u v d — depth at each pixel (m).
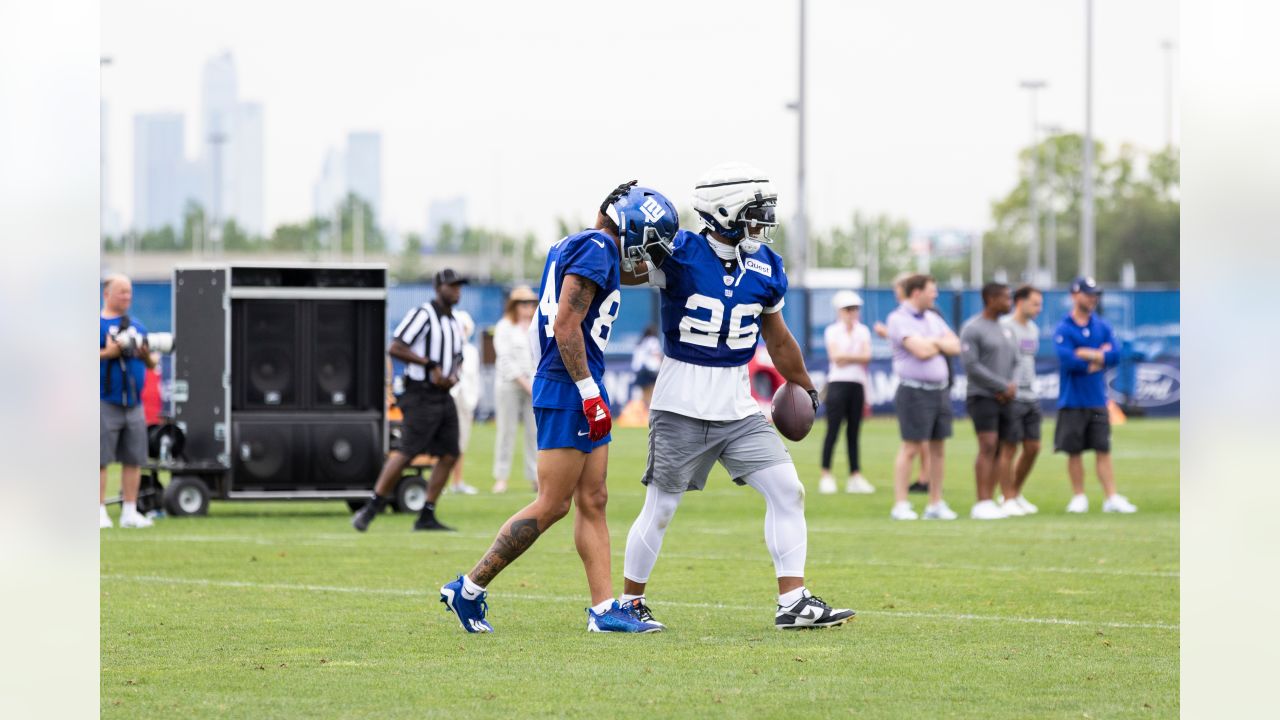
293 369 49.12
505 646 22.84
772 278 24.52
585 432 23.75
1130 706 18.36
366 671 20.66
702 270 24.03
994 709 18.16
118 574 32.81
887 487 61.94
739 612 26.94
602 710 18.00
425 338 43.22
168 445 49.09
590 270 23.02
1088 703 18.52
